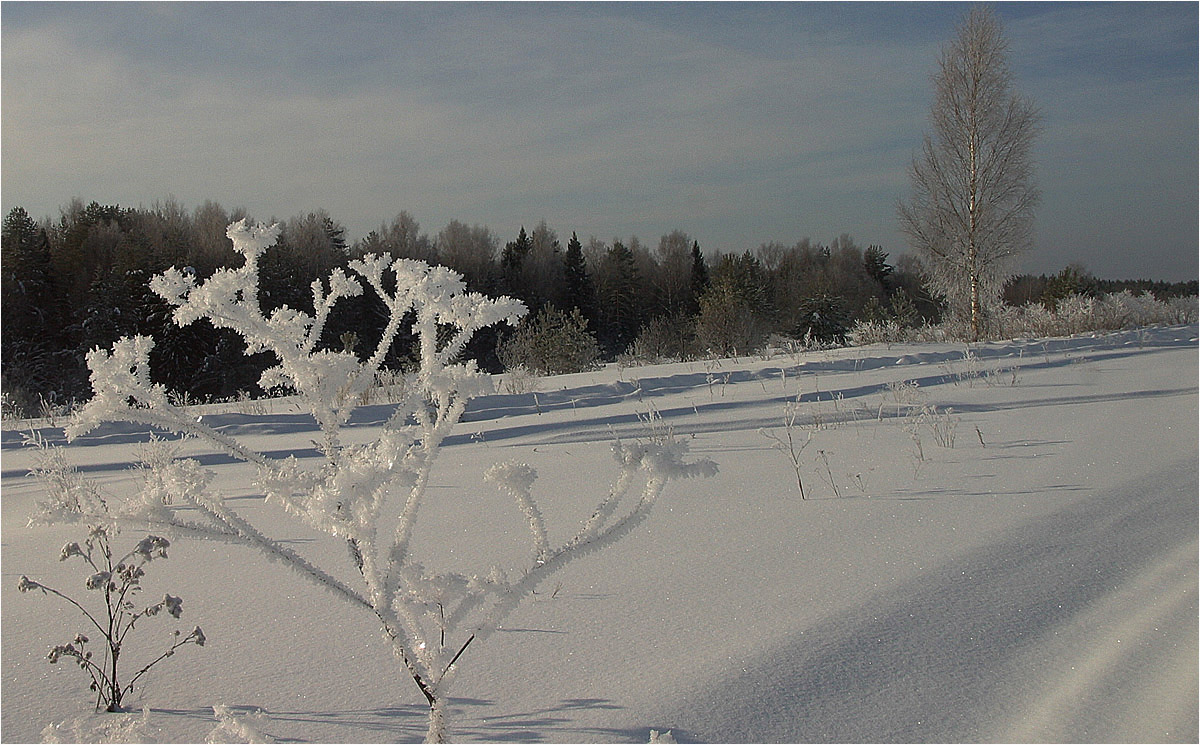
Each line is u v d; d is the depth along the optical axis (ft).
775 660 7.40
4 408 48.19
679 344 84.33
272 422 29.14
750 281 132.46
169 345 107.86
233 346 108.47
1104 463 15.06
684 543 11.44
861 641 7.77
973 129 75.05
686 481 15.84
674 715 6.51
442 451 22.89
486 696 6.97
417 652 5.98
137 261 113.91
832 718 6.44
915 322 95.45
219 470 21.18
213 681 7.43
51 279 123.85
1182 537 10.41
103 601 9.87
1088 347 45.91
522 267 174.09
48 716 6.85
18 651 8.36
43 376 113.50
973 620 8.19
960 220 76.79
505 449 22.43
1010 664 7.23
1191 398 23.50
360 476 5.31
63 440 27.50
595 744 6.10
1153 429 18.43
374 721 6.57
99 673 7.72
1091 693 6.57
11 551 12.70
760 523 12.39
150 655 8.11
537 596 9.42
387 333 6.03
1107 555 9.95
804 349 55.21
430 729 5.79
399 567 5.90
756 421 24.50
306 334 5.95
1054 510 12.02
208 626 8.81
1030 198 75.31
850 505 13.21
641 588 9.53
